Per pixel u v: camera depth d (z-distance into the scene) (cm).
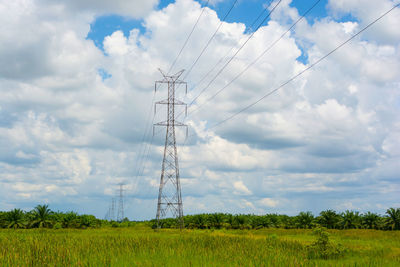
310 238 5638
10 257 2466
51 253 2752
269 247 3456
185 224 11538
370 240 5184
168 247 3369
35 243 3519
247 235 6131
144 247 3359
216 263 2455
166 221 12250
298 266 2375
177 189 8088
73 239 4338
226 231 8556
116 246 3409
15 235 5250
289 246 3744
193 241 4056
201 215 11169
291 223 10825
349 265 2481
